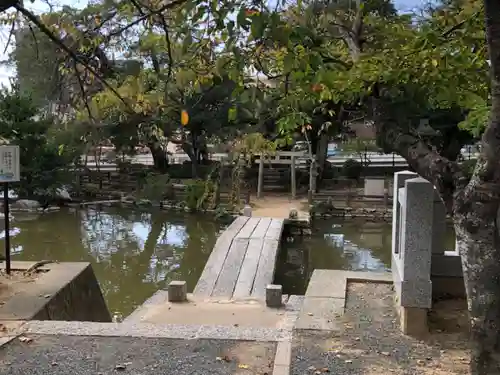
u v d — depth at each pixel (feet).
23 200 70.90
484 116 17.60
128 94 17.17
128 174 90.84
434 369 14.26
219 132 73.31
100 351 15.88
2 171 23.21
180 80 16.02
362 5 15.46
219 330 17.75
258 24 9.31
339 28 16.63
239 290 33.37
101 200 77.82
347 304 19.72
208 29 11.24
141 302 36.40
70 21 13.17
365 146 94.94
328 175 93.40
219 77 13.64
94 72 12.57
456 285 20.27
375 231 61.72
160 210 73.00
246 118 63.36
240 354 15.70
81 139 63.46
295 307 28.37
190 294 31.58
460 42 15.83
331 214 66.64
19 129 66.54
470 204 10.03
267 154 67.36
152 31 14.64
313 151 85.35
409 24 18.08
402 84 16.22
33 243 54.85
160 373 14.40
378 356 15.15
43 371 14.51
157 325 18.31
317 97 16.48
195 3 10.13
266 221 55.52
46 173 70.38
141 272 44.55
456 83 16.14
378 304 19.74
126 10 12.99
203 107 70.59
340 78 15.11
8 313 18.79
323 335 16.76
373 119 13.92
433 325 17.48
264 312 27.43
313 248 54.90
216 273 36.65
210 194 70.74
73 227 63.00
